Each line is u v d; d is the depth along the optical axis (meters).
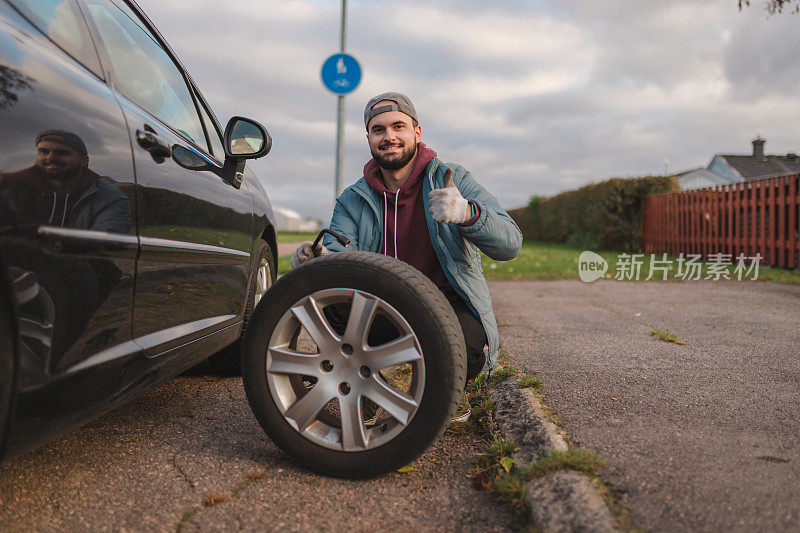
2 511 1.73
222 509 1.80
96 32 2.03
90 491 1.89
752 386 2.92
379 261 1.98
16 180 1.37
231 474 2.06
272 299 2.08
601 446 2.09
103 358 1.70
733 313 5.42
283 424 2.08
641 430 2.27
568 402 2.64
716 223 12.24
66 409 1.57
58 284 1.50
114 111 1.85
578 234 17.86
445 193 2.15
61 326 1.52
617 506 1.64
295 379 2.19
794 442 2.14
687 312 5.52
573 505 1.64
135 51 2.36
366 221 2.65
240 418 2.66
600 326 4.82
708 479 1.82
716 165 36.31
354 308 1.97
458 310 2.51
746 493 1.72
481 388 2.99
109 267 1.71
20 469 2.02
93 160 1.65
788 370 3.24
